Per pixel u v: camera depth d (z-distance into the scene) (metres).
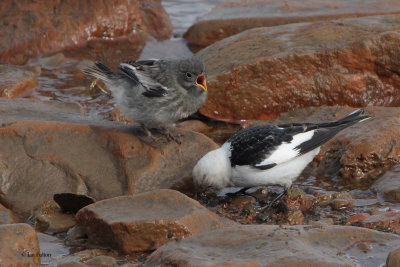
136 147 12.20
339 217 11.02
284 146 11.38
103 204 10.05
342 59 16.47
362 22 17.86
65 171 11.76
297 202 11.43
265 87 16.45
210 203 11.81
